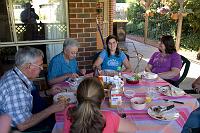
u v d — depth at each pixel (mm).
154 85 2416
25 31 3607
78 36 3645
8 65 3535
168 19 8477
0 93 1783
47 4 3559
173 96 2117
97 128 1227
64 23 3646
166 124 1635
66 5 3502
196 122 2287
